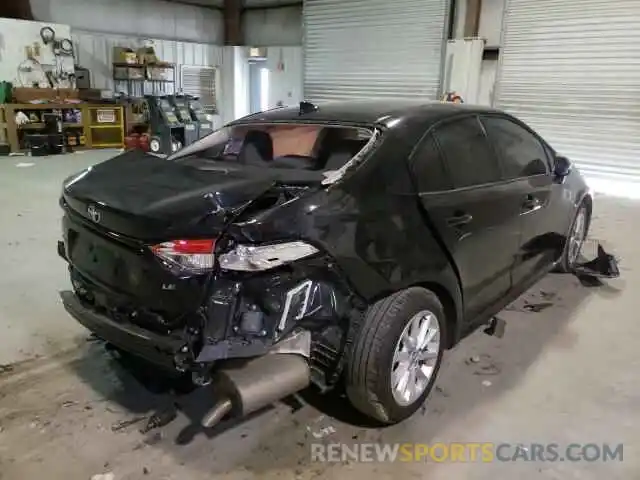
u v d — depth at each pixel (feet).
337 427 7.06
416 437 6.86
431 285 7.29
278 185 6.68
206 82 44.29
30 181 23.98
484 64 28.66
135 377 8.22
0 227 16.42
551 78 26.08
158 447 6.63
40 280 12.14
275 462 6.38
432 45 29.50
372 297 6.45
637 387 8.05
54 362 8.64
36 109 32.81
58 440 6.74
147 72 37.93
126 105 36.68
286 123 8.61
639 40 23.26
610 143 24.99
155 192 6.35
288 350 6.16
